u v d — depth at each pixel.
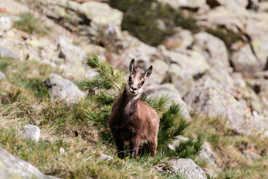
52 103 25.42
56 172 15.09
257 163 33.75
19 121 20.88
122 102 20.75
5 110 21.73
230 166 32.22
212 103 39.66
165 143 25.62
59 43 41.12
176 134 25.98
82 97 27.03
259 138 38.28
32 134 18.41
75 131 23.77
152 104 26.69
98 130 24.83
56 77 28.53
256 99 47.31
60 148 18.05
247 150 35.94
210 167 29.17
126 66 44.84
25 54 37.12
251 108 44.12
